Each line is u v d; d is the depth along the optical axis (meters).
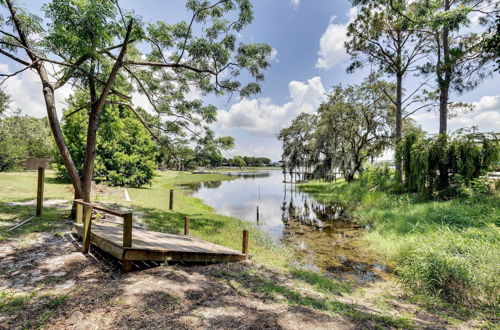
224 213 14.54
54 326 2.43
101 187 14.69
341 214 14.32
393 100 20.80
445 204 9.83
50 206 8.42
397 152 14.86
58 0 5.01
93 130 6.77
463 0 12.31
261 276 4.46
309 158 30.69
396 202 12.44
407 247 6.98
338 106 23.52
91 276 3.60
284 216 14.18
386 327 2.85
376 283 5.34
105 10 5.41
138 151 20.00
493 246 5.09
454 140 11.45
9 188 11.83
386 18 16.83
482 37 12.55
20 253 4.33
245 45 7.90
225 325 2.58
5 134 22.31
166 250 4.09
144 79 9.18
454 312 3.69
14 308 2.71
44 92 6.09
